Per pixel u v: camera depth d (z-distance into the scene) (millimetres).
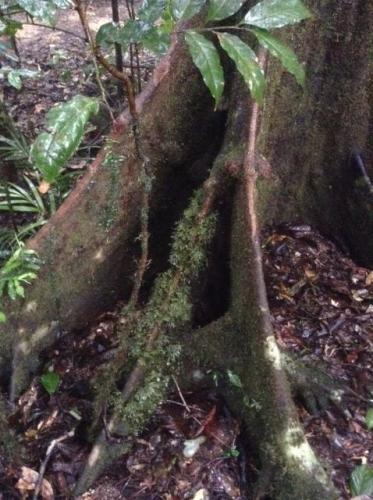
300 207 4148
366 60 3629
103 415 2955
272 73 3420
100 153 3268
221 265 3320
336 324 3619
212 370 3152
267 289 3744
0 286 3088
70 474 2889
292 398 3156
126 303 3658
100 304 3574
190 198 3297
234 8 1700
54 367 3326
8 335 3244
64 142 1562
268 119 3535
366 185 3943
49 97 6355
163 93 3246
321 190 4070
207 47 1663
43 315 3336
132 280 3559
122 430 2943
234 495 2852
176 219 3535
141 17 1781
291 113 3707
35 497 2775
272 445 2871
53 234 3254
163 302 3094
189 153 3391
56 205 4469
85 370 3299
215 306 3449
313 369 3266
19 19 7727
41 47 7648
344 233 4145
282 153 3863
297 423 2896
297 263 3932
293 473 2805
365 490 2812
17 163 4734
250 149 3023
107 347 3410
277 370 2959
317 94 3777
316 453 3025
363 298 3824
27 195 4438
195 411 3117
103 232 3324
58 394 3203
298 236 4086
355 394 3264
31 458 2945
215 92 1655
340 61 3639
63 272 3318
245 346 3064
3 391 3250
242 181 3025
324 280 3867
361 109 3793
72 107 1593
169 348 3082
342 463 2992
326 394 3186
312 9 3455
